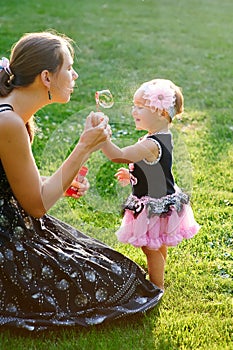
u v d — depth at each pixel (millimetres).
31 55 2945
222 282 3596
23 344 2959
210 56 9062
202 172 5184
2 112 2887
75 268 3127
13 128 2869
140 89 3447
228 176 5156
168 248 3953
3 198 3057
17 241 3057
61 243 3289
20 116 3023
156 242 3361
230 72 8328
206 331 3127
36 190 2990
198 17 11586
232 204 4637
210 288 3551
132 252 3900
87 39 9531
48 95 3025
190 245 3996
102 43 9336
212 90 7574
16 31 9602
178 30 10523
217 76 8148
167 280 3613
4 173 3004
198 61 8781
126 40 9633
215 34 10367
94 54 8797
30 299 3020
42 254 3072
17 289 3008
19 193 2998
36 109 3068
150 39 9797
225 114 6727
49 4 11766
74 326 3064
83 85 7414
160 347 3000
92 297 3141
